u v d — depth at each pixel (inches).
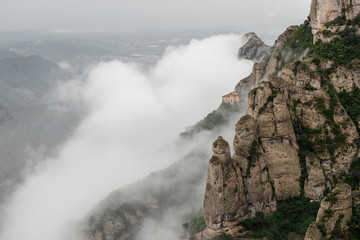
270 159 2154.3
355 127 2217.0
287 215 2078.0
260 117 2180.1
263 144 2174.0
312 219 2000.5
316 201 2107.5
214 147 2021.4
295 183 2154.3
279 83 2217.0
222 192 2004.2
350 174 2139.5
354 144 2174.0
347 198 1551.4
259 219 2060.8
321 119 2231.8
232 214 2031.3
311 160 2164.1
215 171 1990.7
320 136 2218.3
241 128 2086.6
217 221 2031.3
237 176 2049.7
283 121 2180.1
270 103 2188.7
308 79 2284.7
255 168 2092.8
